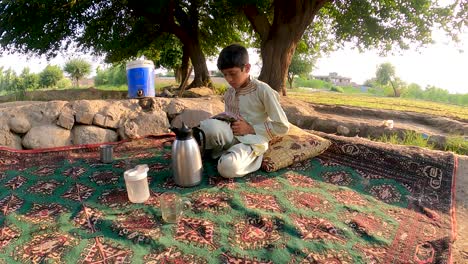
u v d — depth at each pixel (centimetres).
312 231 176
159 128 371
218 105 442
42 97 886
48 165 276
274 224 182
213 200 206
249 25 1329
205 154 282
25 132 333
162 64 2055
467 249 175
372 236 175
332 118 612
